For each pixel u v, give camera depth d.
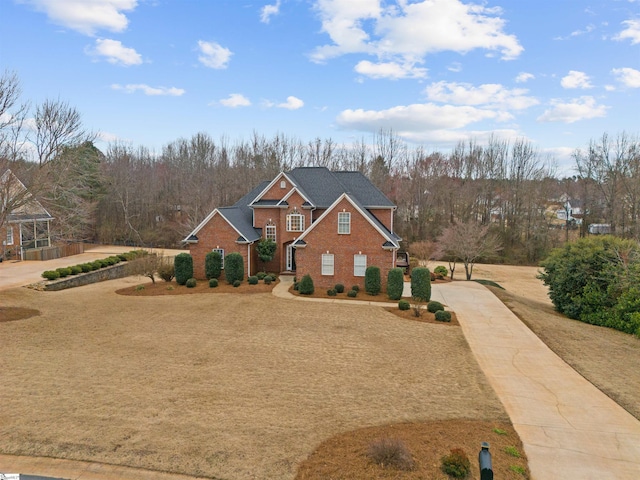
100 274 36.25
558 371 13.94
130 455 8.25
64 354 14.48
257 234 32.47
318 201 32.28
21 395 10.97
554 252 26.38
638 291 20.56
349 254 26.95
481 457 6.96
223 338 16.69
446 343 16.70
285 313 20.95
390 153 76.81
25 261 40.31
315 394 11.44
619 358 15.66
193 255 30.44
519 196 60.94
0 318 18.84
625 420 10.46
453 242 40.72
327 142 75.88
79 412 10.03
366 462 7.95
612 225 53.94
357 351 15.33
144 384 11.88
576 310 23.39
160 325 18.59
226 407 10.45
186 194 68.81
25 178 22.11
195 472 7.77
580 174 60.69
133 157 83.06
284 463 8.02
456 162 72.88
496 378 13.19
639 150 52.16
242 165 73.81
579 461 8.57
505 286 38.50
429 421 10.03
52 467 7.91
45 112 24.77
